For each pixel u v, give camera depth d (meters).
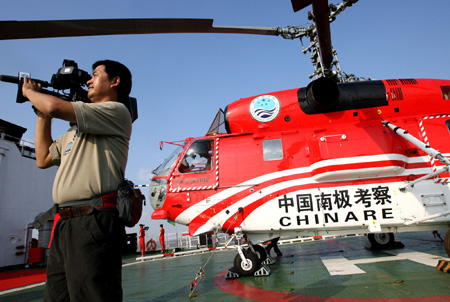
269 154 5.51
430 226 5.10
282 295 3.60
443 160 3.84
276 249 8.04
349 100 5.47
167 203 5.65
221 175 5.55
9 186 12.66
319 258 6.68
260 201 5.30
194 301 3.74
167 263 9.22
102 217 1.59
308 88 5.50
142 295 4.41
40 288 6.13
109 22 2.60
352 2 4.91
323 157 5.02
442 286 3.31
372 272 4.42
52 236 1.68
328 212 5.08
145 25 2.78
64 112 1.55
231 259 8.61
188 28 3.01
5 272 10.79
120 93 2.09
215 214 5.41
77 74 2.32
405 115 5.43
